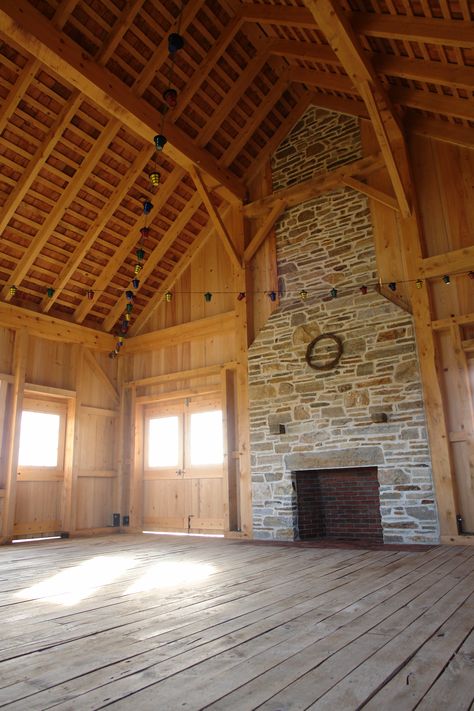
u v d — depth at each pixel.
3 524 7.09
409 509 5.88
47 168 6.55
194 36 6.32
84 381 8.72
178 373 8.53
